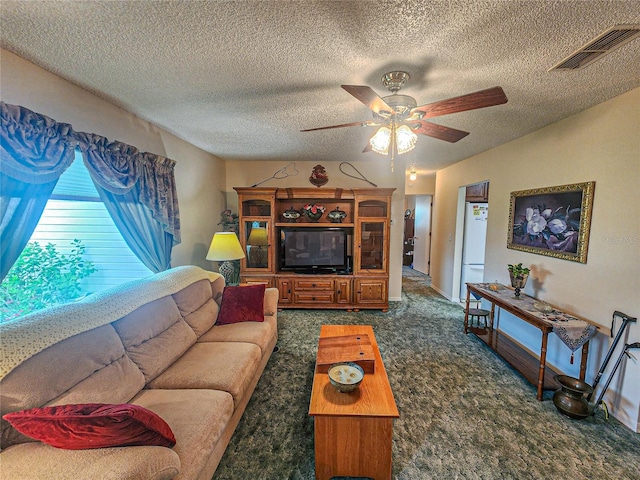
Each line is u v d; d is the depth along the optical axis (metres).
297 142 3.35
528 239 2.88
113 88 1.94
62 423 1.01
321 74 1.74
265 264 4.24
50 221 1.90
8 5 1.14
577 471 1.58
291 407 2.10
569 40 1.36
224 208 4.58
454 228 4.62
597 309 2.16
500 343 2.96
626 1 1.11
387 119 1.77
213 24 1.29
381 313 4.11
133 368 1.64
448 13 1.19
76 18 1.24
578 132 2.31
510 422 1.96
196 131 2.92
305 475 1.57
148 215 2.50
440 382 2.43
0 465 0.99
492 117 2.43
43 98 1.69
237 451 1.72
